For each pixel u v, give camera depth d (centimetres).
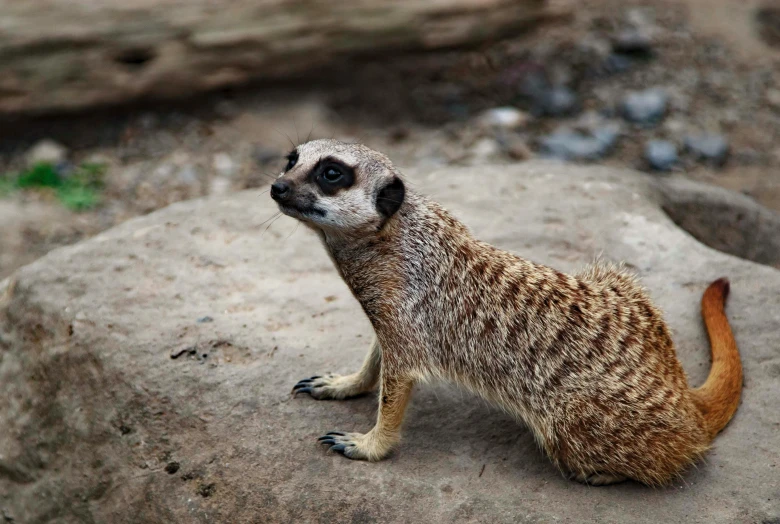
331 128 1027
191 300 539
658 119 1052
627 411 399
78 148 1015
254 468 431
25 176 975
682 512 394
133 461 462
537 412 414
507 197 647
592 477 413
